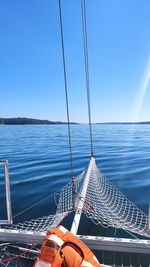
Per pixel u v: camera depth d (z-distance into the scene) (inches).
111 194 250.8
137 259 155.1
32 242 147.6
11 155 700.7
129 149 835.4
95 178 295.6
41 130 2058.3
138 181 399.9
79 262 105.3
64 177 430.0
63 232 116.0
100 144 984.9
